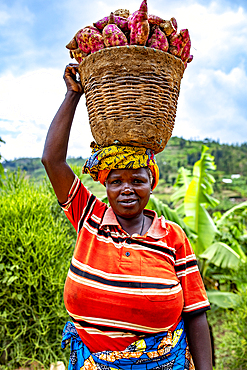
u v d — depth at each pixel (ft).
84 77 4.29
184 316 4.67
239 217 22.56
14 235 10.63
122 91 3.98
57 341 10.75
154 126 4.11
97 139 4.41
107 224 4.44
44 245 10.77
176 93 4.35
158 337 4.16
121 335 4.09
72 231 13.17
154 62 3.98
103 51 3.97
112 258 4.20
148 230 4.49
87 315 4.12
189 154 170.09
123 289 4.02
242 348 12.55
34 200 12.14
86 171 4.86
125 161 4.21
